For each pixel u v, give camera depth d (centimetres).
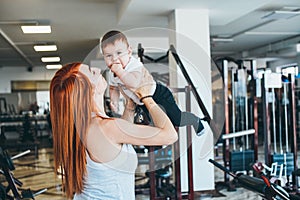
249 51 1310
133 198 150
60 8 661
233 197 542
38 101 1494
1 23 719
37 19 706
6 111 1455
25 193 472
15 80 1548
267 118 525
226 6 550
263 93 529
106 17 692
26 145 1192
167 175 512
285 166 480
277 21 827
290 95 535
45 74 1560
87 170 142
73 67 144
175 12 566
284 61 1272
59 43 959
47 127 1383
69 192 145
